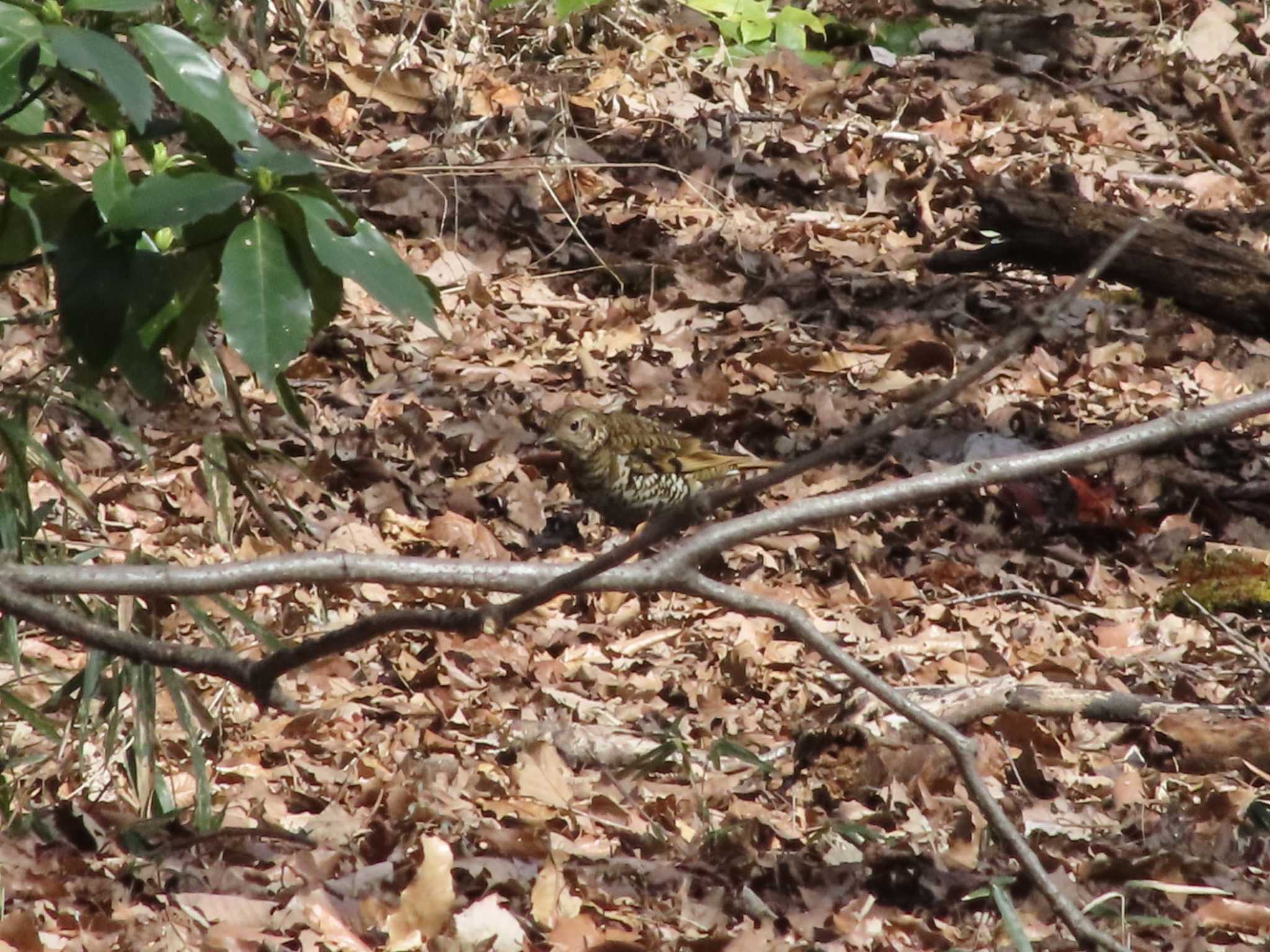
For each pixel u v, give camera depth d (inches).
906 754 393.4
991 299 725.3
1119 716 424.2
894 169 838.5
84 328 230.8
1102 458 180.2
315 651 189.9
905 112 934.4
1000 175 824.3
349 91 824.9
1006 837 201.0
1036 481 579.2
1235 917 331.3
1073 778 400.2
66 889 318.7
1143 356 678.5
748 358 654.5
